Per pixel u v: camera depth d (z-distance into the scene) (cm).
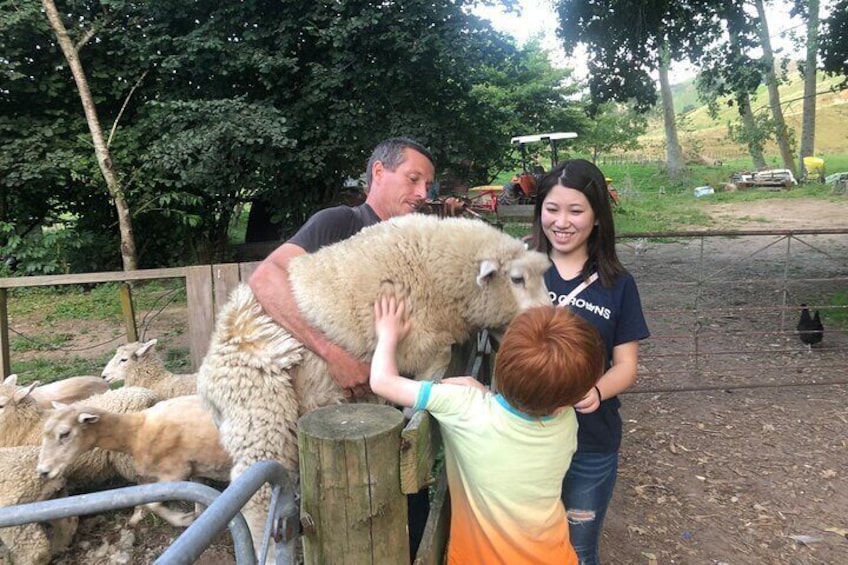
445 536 218
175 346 788
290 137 1159
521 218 1662
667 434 484
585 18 1147
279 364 232
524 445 175
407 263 234
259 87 1205
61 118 1162
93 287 1165
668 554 336
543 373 163
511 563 183
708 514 374
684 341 716
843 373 596
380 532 157
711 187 2811
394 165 286
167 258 1363
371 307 224
